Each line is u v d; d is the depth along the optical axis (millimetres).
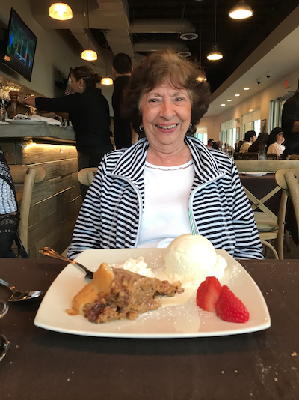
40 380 386
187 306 536
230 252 1095
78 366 410
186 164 1203
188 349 440
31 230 1993
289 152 4027
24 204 1243
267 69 8117
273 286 632
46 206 2305
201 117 1320
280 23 6109
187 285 629
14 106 2336
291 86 8359
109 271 521
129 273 552
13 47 3902
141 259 723
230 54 10508
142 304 515
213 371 398
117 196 1183
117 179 1190
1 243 1117
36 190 2086
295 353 429
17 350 442
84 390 370
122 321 487
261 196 2117
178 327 464
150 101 1169
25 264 762
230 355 427
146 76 1151
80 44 7395
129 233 1116
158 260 756
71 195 3070
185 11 7262
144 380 385
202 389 370
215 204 1117
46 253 800
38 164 2234
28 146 2076
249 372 395
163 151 1195
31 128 1878
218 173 1126
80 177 1496
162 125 1135
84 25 6082
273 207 2102
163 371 399
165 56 1158
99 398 359
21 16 4645
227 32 8477
